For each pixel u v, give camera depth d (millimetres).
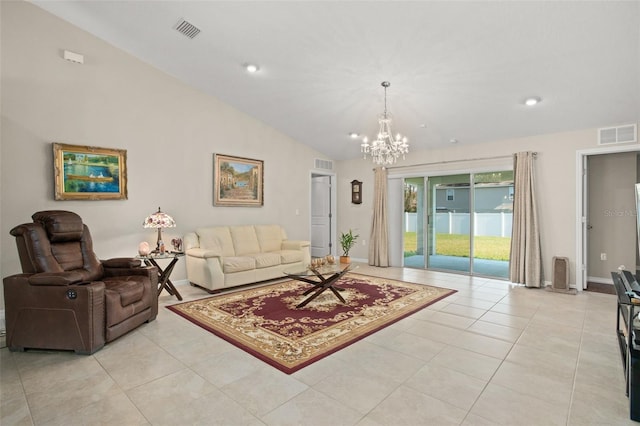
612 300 4141
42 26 3625
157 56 4281
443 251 6156
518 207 4988
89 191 3943
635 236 5105
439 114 4777
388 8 2902
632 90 3658
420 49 3406
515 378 2211
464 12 2838
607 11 2648
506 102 4223
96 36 4012
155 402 1938
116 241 4195
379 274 5777
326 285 3873
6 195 3418
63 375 2260
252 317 3408
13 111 3453
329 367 2357
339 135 6160
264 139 6008
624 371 2250
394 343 2775
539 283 4777
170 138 4742
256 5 3066
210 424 1737
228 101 5336
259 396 1996
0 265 3375
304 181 6785
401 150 4461
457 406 1896
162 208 4656
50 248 2988
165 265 4742
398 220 6668
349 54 3641
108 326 2715
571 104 4070
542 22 2840
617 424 1743
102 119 4078
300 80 4375
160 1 3193
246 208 5754
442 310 3691
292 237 6551
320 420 1767
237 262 4555
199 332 3023
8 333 2652
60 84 3756
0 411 1854
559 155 4820
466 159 5703
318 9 3029
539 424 1742
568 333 3014
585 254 4773
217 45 3809
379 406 1895
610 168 5285
